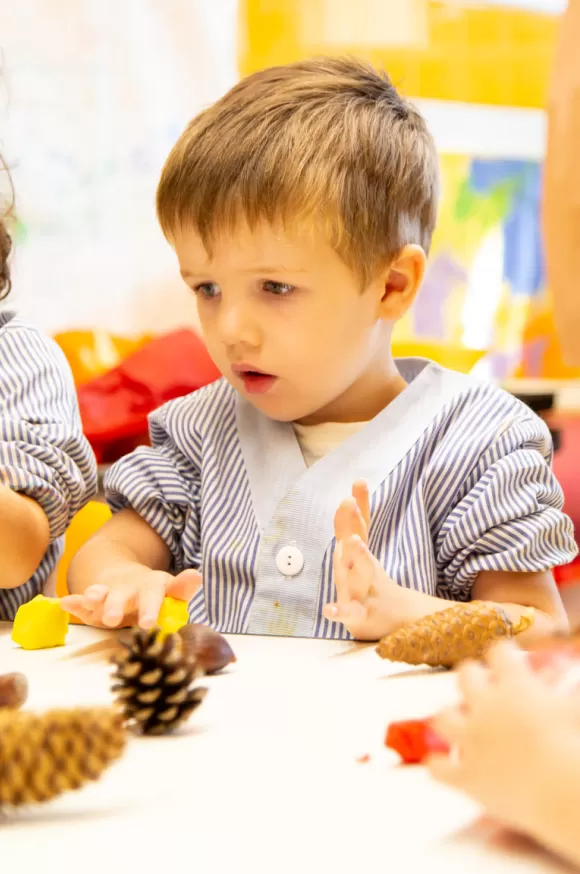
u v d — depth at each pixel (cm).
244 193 80
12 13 193
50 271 200
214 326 84
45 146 198
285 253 81
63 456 96
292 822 32
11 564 90
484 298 210
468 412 90
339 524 71
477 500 84
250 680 53
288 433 92
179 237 84
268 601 85
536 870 28
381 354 93
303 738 42
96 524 114
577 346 44
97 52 199
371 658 59
